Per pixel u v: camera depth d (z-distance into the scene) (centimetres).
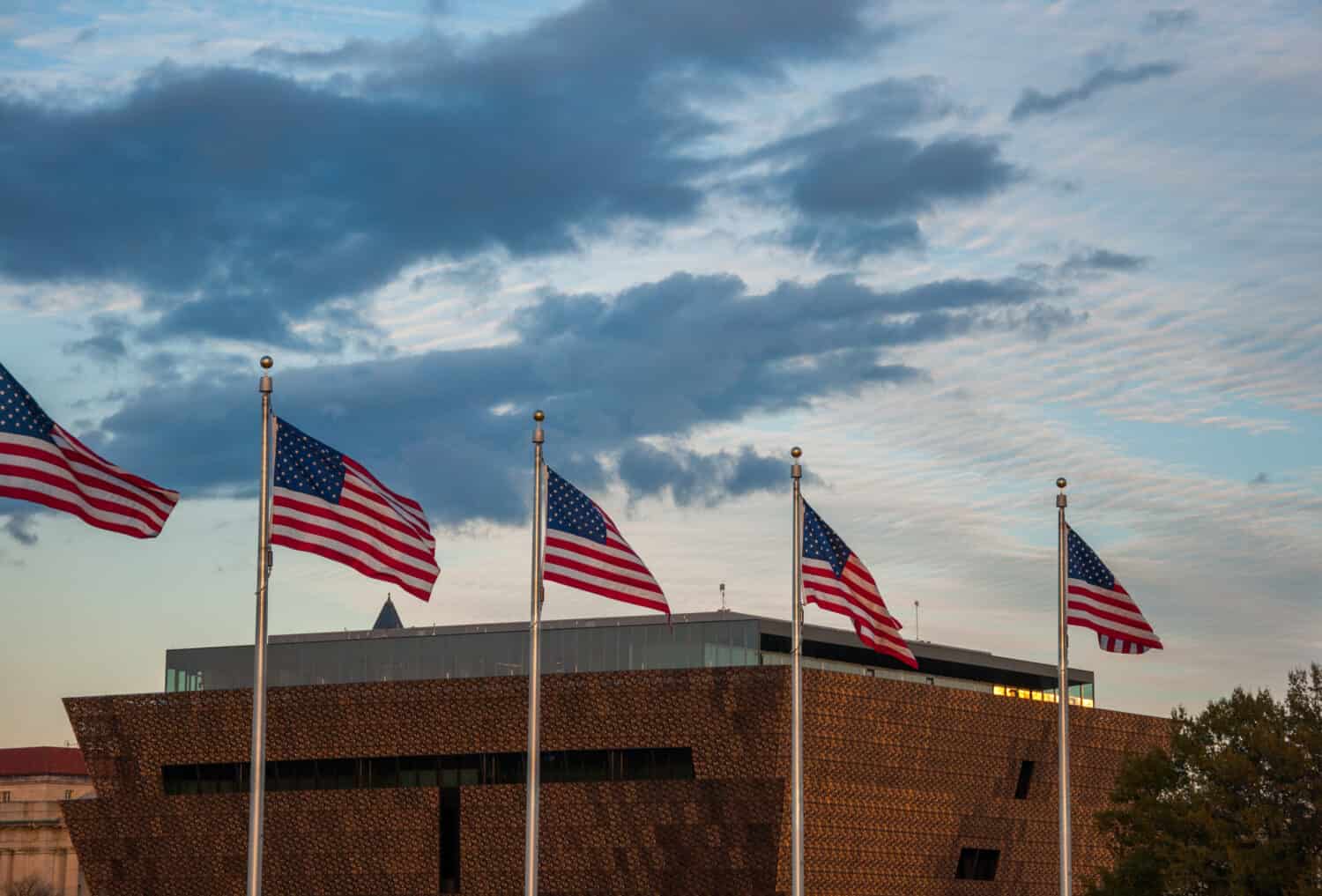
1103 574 7931
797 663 7331
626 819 9706
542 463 6725
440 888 10044
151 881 10538
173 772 10556
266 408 6069
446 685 10038
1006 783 10938
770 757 9456
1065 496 7950
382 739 10138
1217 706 10494
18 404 5575
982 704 10750
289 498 6075
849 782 9844
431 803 10031
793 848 7269
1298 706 10538
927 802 10362
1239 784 10188
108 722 10600
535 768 6675
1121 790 10575
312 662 10831
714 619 10525
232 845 10369
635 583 6694
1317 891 9356
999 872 10912
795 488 7412
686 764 9662
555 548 6650
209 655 11075
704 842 9581
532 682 6719
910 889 10256
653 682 9681
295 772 10325
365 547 6150
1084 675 13025
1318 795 9988
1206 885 9988
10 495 5519
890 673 11338
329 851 10200
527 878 6669
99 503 5656
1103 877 10331
